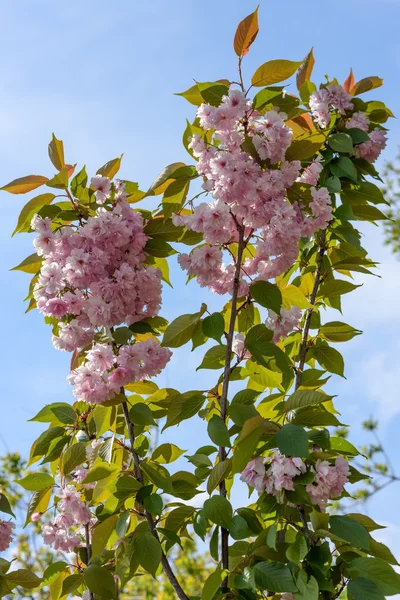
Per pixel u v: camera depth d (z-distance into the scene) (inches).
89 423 87.2
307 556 72.5
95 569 79.9
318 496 73.6
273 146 76.6
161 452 81.3
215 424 74.9
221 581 73.0
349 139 85.7
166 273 86.4
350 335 85.4
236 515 74.3
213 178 77.5
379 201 87.7
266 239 77.2
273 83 80.4
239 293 81.0
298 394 74.5
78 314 79.7
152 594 150.3
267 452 81.6
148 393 84.4
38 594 131.1
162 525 80.3
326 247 86.7
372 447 125.6
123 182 83.0
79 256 78.0
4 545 84.7
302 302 84.0
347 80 92.8
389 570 71.9
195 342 80.4
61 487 87.4
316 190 81.5
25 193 84.9
